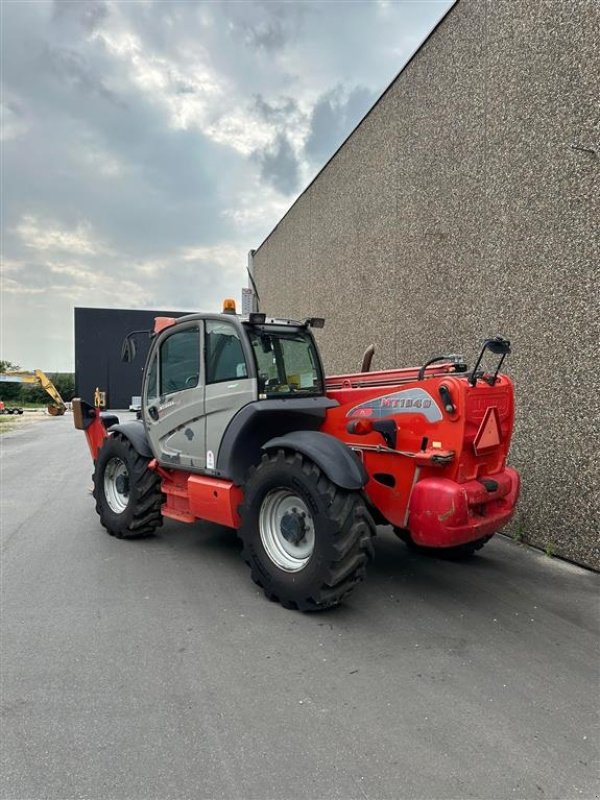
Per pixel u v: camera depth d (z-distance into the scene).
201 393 4.54
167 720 2.57
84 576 4.45
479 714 2.62
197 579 4.38
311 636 3.40
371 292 8.60
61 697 2.75
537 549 5.04
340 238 10.05
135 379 30.64
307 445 3.67
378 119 8.25
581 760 2.31
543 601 3.93
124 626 3.54
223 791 2.13
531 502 5.11
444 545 3.54
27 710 2.65
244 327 4.29
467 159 6.04
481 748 2.38
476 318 5.90
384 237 8.11
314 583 3.58
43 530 5.82
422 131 6.97
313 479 3.59
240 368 4.26
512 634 3.43
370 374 4.59
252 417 4.11
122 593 4.09
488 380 3.79
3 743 2.41
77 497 7.44
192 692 2.79
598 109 4.39
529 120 5.11
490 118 5.65
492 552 4.98
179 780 2.19
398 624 3.57
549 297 4.89
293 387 4.57
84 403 6.36
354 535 3.53
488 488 3.71
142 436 5.32
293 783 2.17
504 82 5.44
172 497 5.19
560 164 4.77
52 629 3.51
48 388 28.41
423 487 3.61
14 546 5.24
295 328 4.76
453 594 4.06
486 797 2.10
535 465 5.05
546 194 4.92
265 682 2.89
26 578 4.41
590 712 2.64
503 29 5.44
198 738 2.44
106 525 5.62
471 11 5.93
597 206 4.41
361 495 3.73
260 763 2.28
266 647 3.27
